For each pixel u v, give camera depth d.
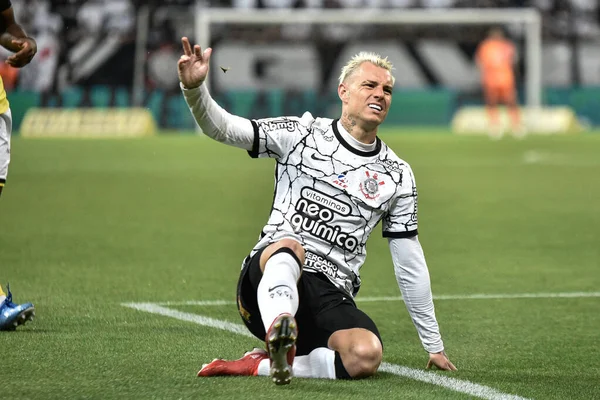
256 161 54.84
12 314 14.77
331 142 12.62
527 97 88.38
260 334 12.29
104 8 85.31
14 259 23.17
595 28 90.50
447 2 89.81
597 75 91.00
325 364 12.02
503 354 14.19
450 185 42.31
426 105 89.75
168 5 85.88
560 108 88.06
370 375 12.05
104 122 81.31
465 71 92.06
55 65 84.56
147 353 13.56
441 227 29.95
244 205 35.19
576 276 21.72
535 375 12.73
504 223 30.88
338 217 12.45
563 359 13.84
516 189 41.03
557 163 53.25
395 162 12.80
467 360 13.73
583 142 70.88
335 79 91.31
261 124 12.49
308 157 12.52
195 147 66.00
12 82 83.94
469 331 15.99
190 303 17.98
